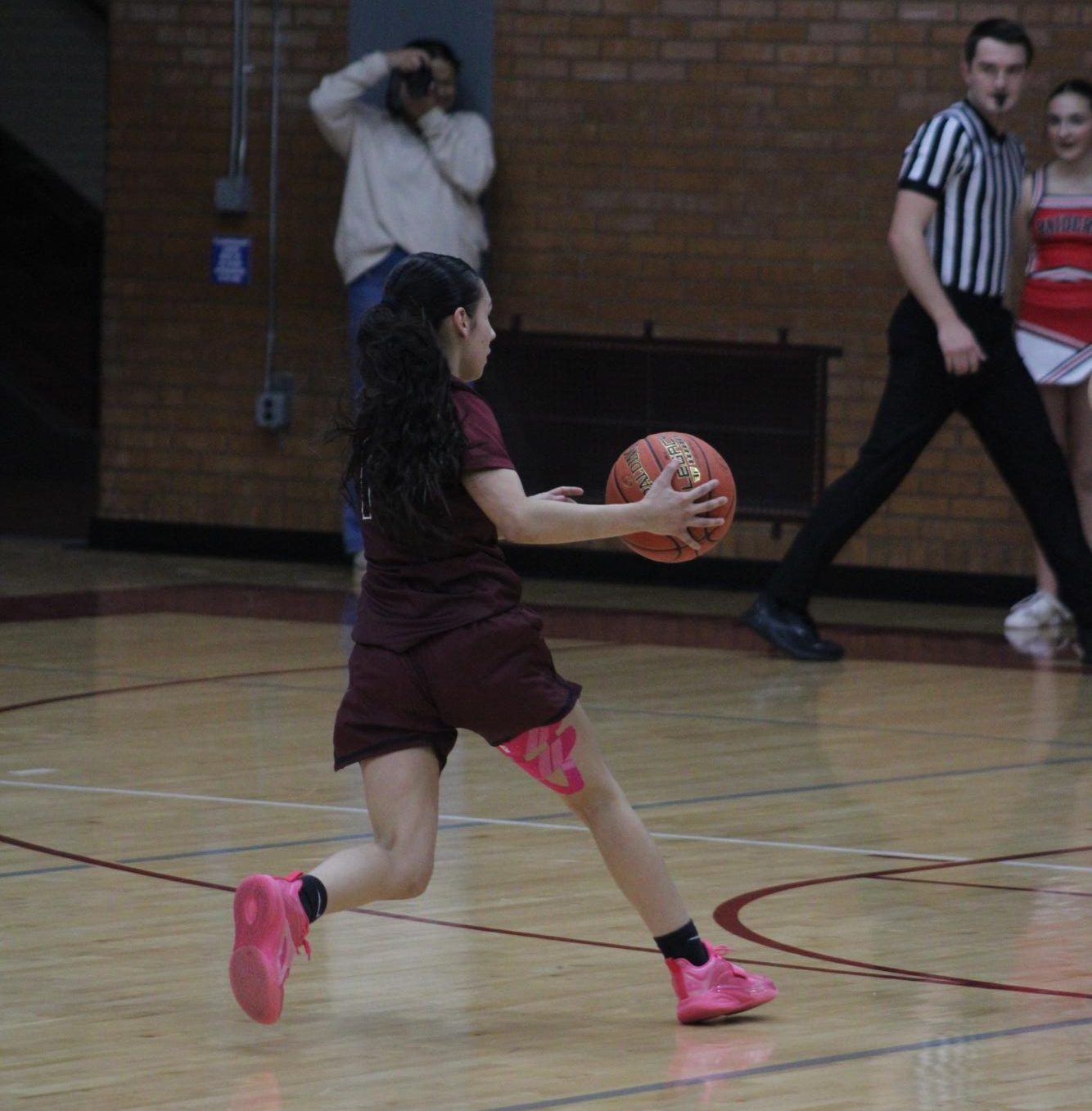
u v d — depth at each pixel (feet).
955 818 47.96
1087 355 76.23
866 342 88.48
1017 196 70.79
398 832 30.99
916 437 70.54
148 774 51.52
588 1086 29.17
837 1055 30.68
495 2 90.89
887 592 88.74
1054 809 49.11
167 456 97.04
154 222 96.17
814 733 58.54
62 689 63.46
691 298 90.17
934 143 68.49
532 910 39.22
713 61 89.15
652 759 54.54
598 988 34.27
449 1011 32.91
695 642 75.46
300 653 70.69
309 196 94.27
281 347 95.20
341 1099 28.55
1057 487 70.85
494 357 92.02
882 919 38.83
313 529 95.40
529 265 91.71
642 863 32.01
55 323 127.85
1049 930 38.14
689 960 32.27
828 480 89.25
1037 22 85.61
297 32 93.71
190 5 94.84
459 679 30.76
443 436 30.37
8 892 40.06
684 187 89.86
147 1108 28.04
